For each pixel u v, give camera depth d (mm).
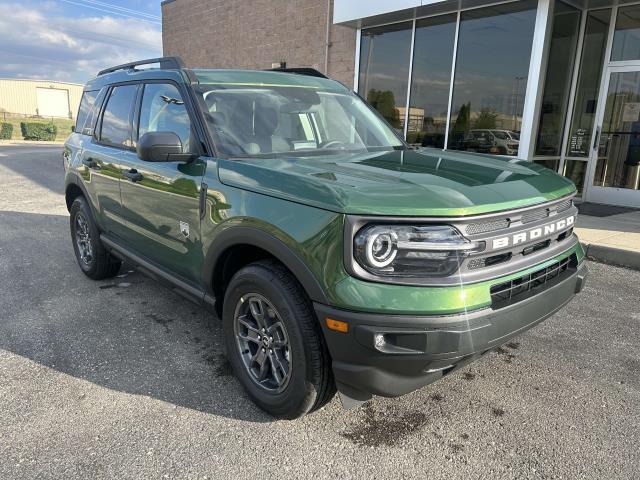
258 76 3768
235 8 15055
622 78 9055
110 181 4180
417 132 10516
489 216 2277
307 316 2457
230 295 2900
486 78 9156
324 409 2885
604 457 2471
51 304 4457
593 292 4789
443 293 2158
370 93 11367
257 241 2582
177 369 3322
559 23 8836
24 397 2984
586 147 9664
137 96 4023
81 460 2439
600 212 8484
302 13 12883
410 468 2400
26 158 19188
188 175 3133
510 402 2955
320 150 3395
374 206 2178
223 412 2850
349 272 2203
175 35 17953
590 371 3309
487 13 8930
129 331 3900
